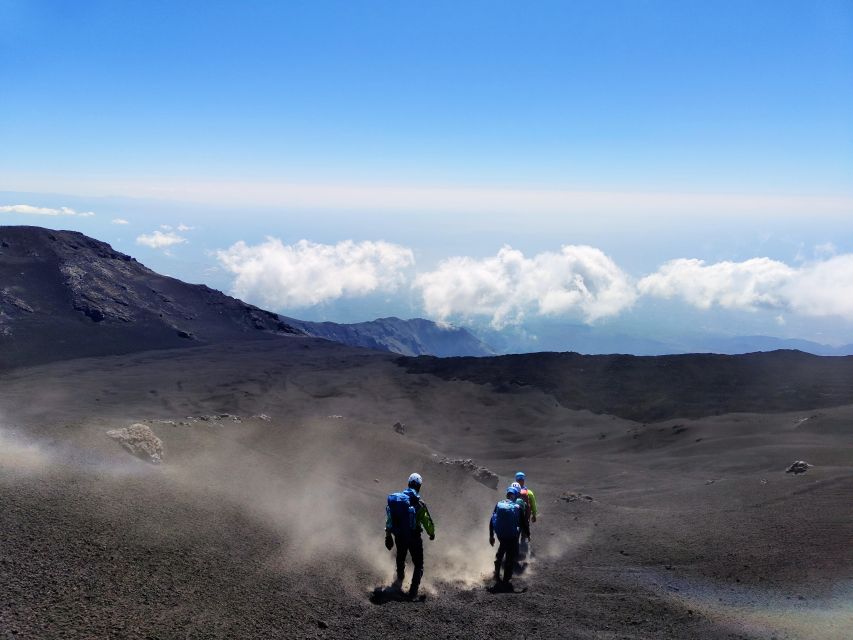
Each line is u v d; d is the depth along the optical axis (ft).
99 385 338.34
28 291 521.24
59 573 25.23
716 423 178.60
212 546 33.94
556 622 30.78
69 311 509.76
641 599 35.50
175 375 379.76
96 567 26.76
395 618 29.43
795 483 75.46
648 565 46.55
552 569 46.24
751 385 280.10
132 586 25.96
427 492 73.67
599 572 44.50
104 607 23.48
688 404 267.39
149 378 367.25
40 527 29.14
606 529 63.05
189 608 25.39
